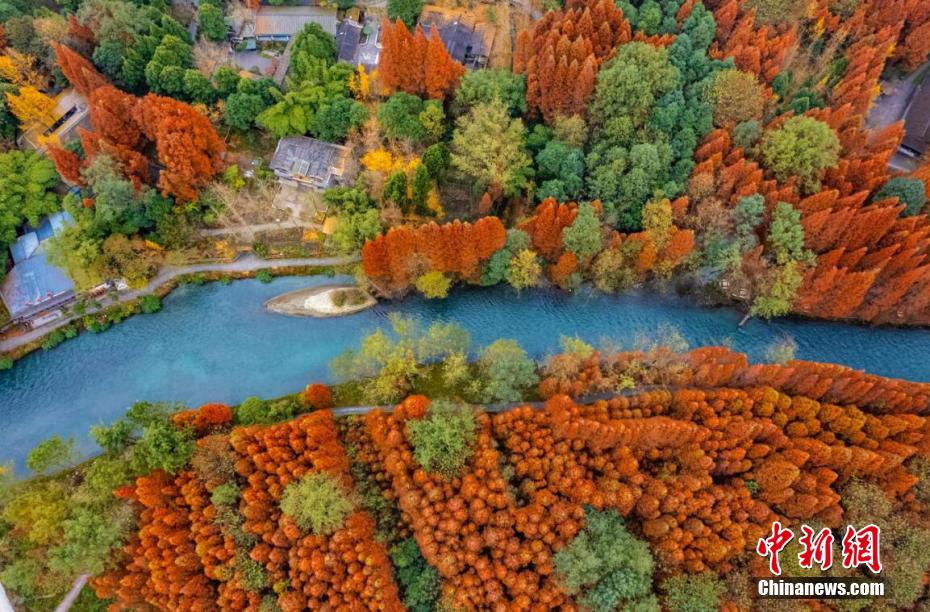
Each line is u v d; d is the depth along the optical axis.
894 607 65.12
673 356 77.62
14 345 84.50
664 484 68.12
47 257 78.38
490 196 85.88
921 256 77.88
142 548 64.56
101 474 66.81
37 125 88.56
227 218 88.06
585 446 72.00
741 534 65.19
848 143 84.81
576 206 83.56
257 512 65.50
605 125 86.12
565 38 84.50
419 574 67.81
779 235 79.94
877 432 71.31
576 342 76.12
